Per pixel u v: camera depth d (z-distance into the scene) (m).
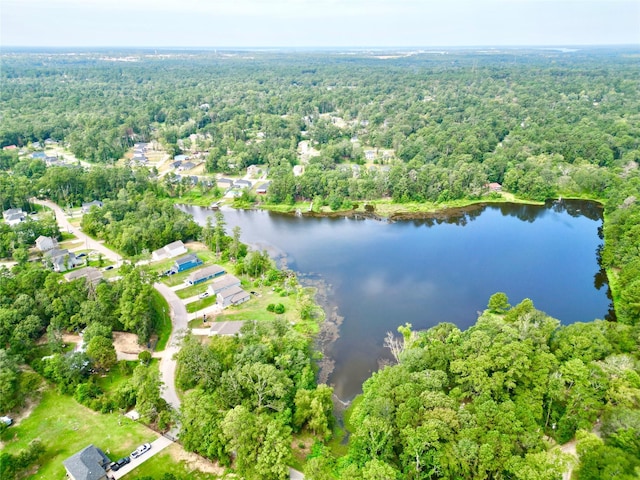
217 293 116.38
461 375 77.12
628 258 122.88
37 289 104.69
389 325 108.62
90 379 83.94
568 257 143.12
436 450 62.22
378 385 77.56
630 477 55.19
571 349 79.88
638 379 70.62
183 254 142.25
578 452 62.88
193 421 69.44
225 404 76.44
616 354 80.31
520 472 56.50
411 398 69.19
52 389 84.06
